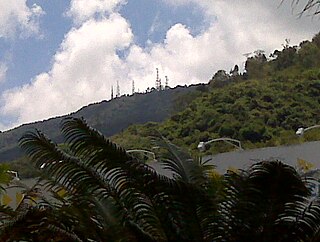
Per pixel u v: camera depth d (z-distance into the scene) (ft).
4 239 23.91
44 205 25.34
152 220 23.03
